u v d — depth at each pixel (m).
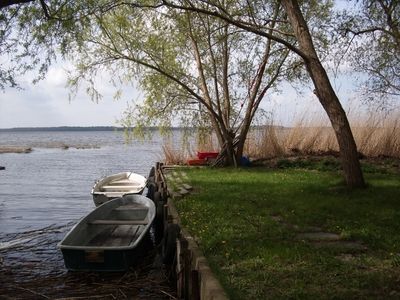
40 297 7.31
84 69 18.72
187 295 6.25
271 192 12.15
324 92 12.38
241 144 20.14
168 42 19.48
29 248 10.77
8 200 19.66
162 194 13.13
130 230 10.79
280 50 19.02
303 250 6.65
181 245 6.59
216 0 16.58
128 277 8.09
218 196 11.62
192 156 22.94
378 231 7.68
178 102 21.02
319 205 10.06
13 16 10.72
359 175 12.39
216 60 20.69
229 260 6.37
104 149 65.19
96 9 11.79
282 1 13.05
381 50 16.47
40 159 45.25
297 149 21.94
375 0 12.88
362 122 20.59
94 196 15.05
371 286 5.25
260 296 5.04
